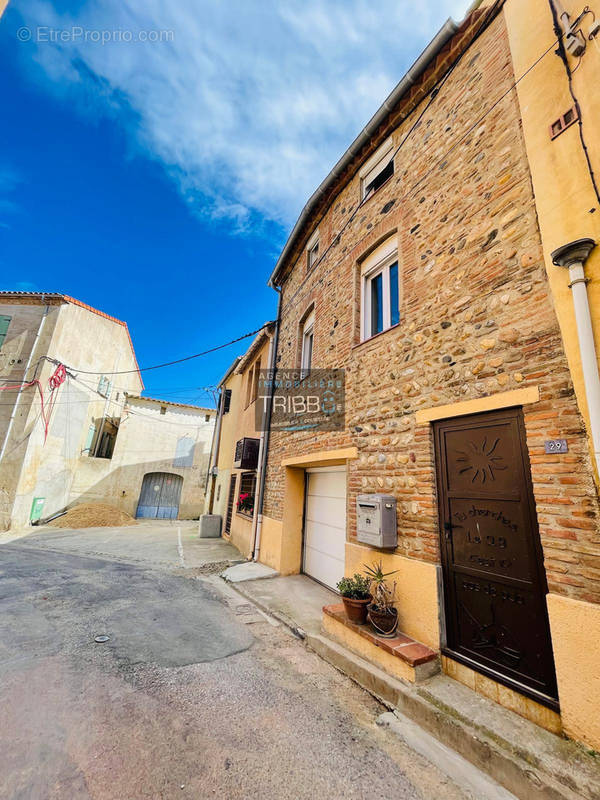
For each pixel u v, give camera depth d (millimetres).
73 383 13906
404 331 3904
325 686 2906
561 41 2734
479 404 2855
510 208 2945
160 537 11320
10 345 12469
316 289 6543
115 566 7098
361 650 3191
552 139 2656
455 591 2844
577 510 2115
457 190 3570
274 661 3297
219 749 2096
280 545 6324
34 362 12383
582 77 2539
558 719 2062
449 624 2836
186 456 18859
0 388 11969
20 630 3688
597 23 2473
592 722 1865
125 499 16875
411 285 3941
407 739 2262
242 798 1760
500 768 1936
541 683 2189
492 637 2514
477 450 2867
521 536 2445
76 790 1731
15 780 1768
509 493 2568
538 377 2467
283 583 5707
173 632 3840
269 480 7426
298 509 6551
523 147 2951
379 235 4762
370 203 5133
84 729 2195
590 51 2514
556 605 2102
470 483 2877
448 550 2959
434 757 2107
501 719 2199
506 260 2881
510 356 2693
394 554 3441
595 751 1830
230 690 2756
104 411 16797
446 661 2756
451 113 3889
